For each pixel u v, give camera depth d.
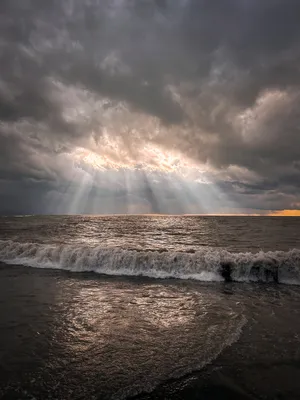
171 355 4.59
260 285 9.18
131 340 5.13
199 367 4.23
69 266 11.70
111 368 4.21
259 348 4.82
